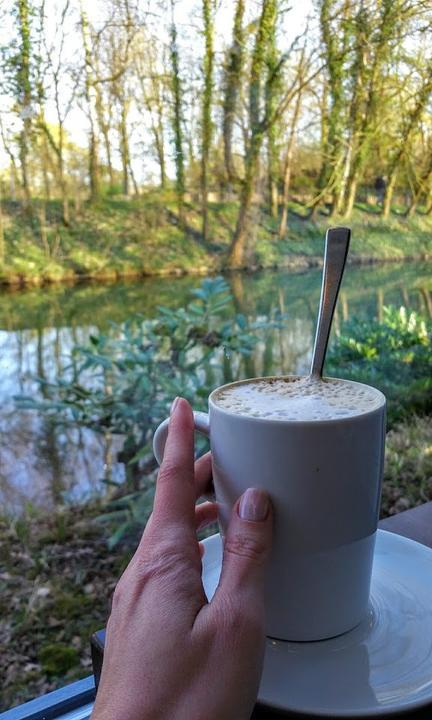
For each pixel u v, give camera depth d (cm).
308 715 22
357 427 22
